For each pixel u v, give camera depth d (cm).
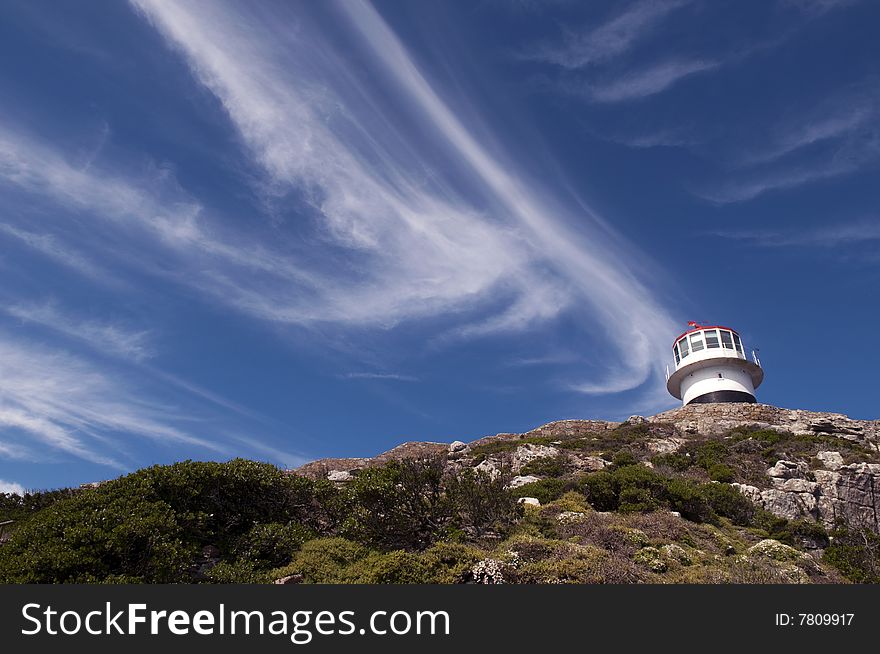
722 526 2280
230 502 1766
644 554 1641
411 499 1748
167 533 1440
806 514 2694
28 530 1394
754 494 2703
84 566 1273
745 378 5116
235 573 1438
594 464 3189
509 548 1600
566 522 1919
